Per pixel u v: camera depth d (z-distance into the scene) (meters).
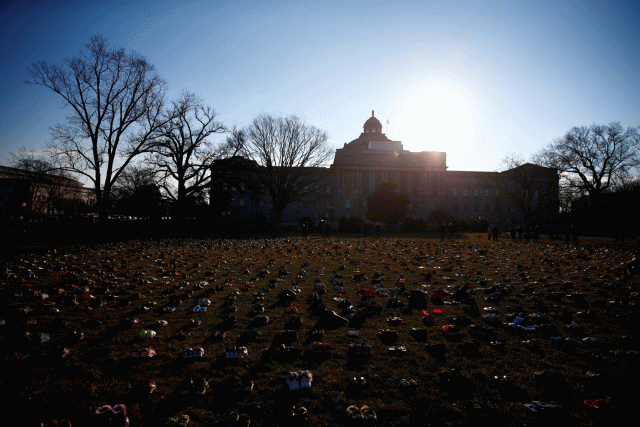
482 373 4.72
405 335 6.11
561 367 4.92
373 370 4.82
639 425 3.62
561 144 52.00
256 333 5.98
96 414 3.67
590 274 11.98
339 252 18.64
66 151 30.67
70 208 60.41
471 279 11.05
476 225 59.31
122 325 6.56
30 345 5.63
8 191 39.56
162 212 45.25
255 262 14.62
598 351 5.43
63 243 23.61
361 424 3.59
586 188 50.84
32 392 4.18
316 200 79.12
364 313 7.27
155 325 6.57
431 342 5.80
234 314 7.29
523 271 12.62
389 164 82.12
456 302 8.21
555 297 8.51
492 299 8.24
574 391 4.27
